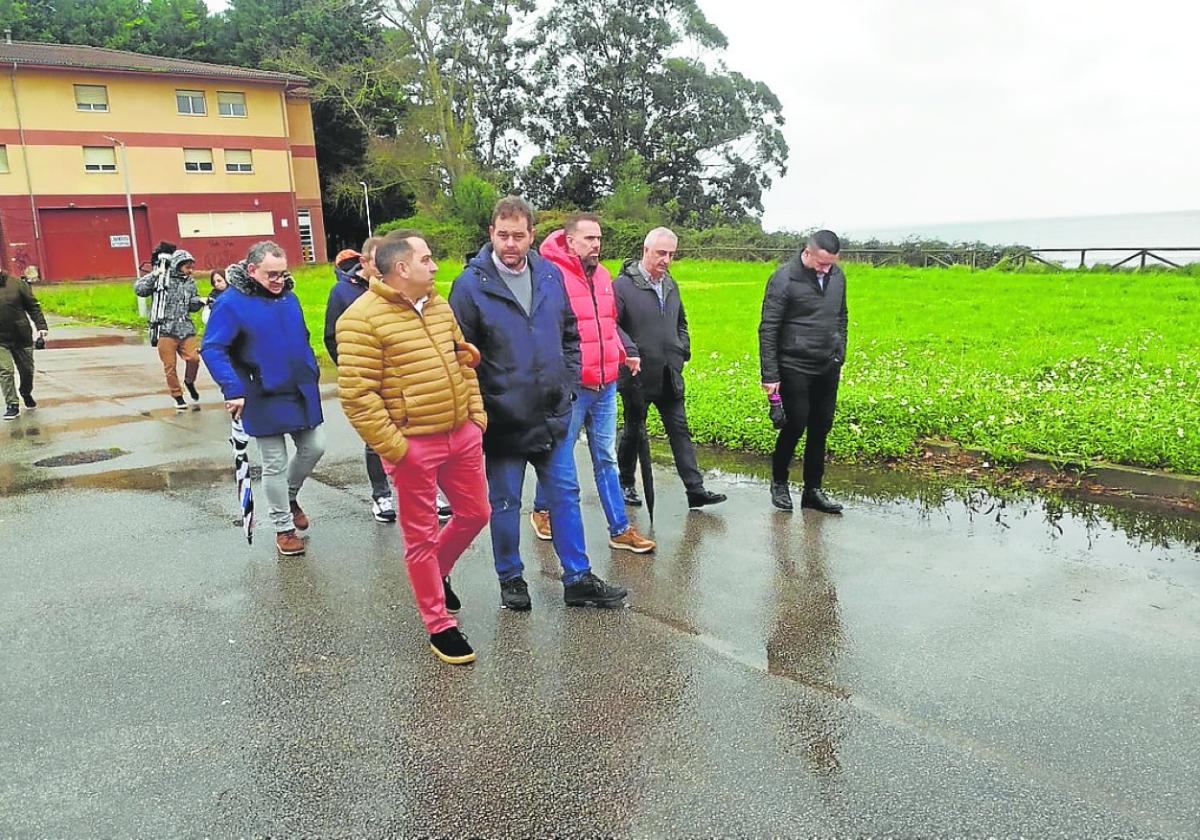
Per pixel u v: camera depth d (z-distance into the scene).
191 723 3.42
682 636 4.09
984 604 4.34
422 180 47.81
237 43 50.16
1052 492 6.06
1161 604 4.30
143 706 3.55
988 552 5.04
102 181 37.72
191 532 5.73
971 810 2.80
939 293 20.25
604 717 3.41
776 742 3.21
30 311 9.88
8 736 3.34
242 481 5.16
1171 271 24.67
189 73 38.72
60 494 6.66
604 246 42.84
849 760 3.08
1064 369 9.85
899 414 7.41
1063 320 14.72
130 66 37.44
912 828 2.73
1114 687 3.53
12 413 9.61
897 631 4.07
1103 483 6.12
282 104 41.97
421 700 3.57
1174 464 5.97
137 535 5.68
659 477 6.77
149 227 39.06
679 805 2.87
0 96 35.19
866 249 32.56
